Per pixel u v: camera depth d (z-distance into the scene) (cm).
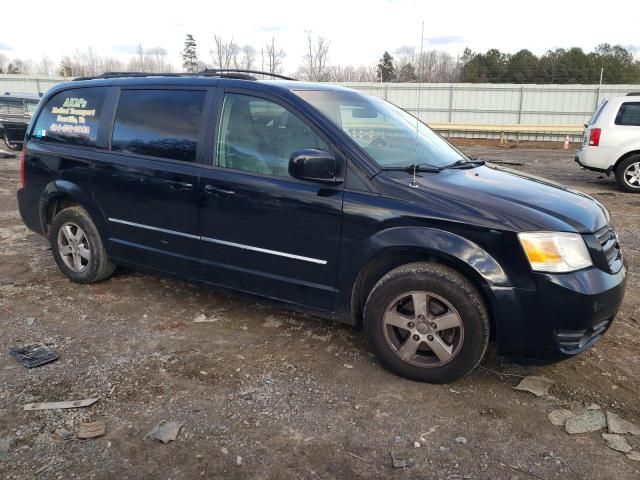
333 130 329
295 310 356
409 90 2722
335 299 334
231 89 370
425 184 313
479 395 303
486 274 284
